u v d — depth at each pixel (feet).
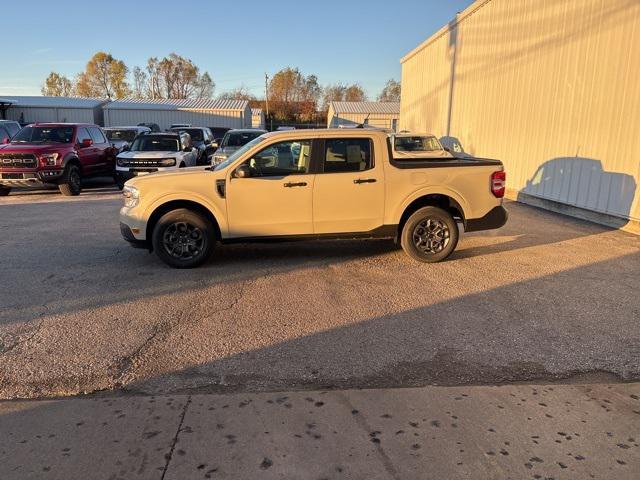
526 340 14.83
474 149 53.31
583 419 10.82
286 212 22.03
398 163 22.53
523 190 42.63
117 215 36.27
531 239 28.02
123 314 16.85
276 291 19.12
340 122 171.12
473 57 53.21
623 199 30.55
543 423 10.68
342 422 10.70
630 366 13.26
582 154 34.40
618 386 12.25
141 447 9.89
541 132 39.63
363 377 12.70
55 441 10.10
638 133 29.25
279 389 12.13
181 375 12.85
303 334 15.25
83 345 14.55
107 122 143.13
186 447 9.87
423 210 22.62
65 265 22.80
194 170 23.31
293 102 278.05
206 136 77.51
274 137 21.90
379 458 9.55
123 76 288.51
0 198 46.19
